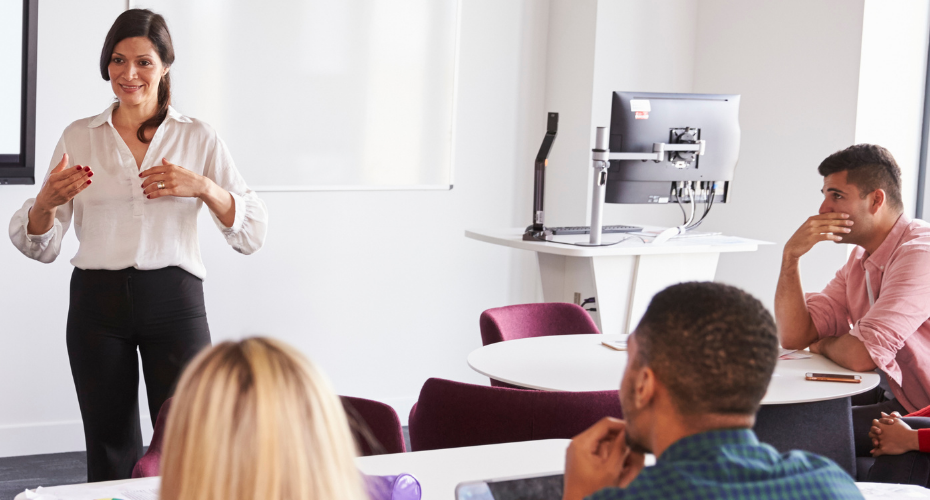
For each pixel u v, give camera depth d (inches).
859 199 94.5
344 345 163.5
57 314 141.9
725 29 170.1
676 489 32.3
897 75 150.6
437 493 54.1
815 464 34.5
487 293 174.4
